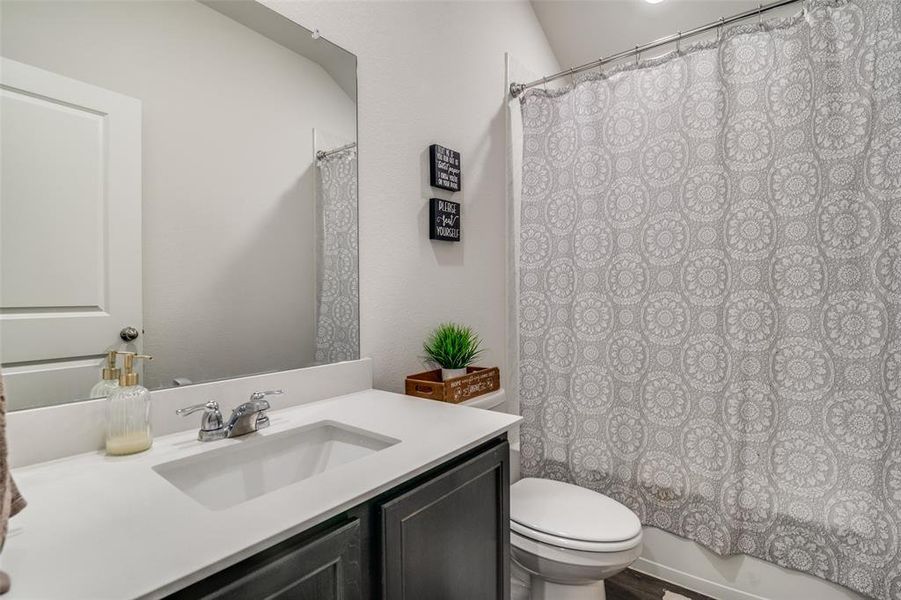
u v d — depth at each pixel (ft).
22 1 2.60
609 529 4.21
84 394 2.81
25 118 2.61
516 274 7.06
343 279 4.44
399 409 3.79
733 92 5.04
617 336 5.86
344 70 4.46
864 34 4.43
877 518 4.39
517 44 7.25
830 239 4.60
